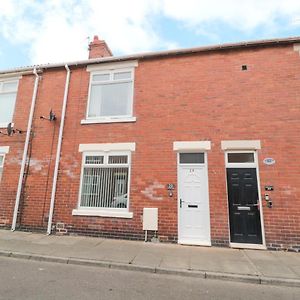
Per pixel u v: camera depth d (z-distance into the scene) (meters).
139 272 5.34
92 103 9.27
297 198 6.91
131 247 6.88
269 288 4.66
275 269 5.35
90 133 8.83
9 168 9.19
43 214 8.48
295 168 7.09
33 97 9.68
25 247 6.66
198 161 7.89
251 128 7.64
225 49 8.47
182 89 8.47
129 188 8.05
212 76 8.34
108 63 9.38
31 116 9.50
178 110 8.30
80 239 7.66
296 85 7.66
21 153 9.23
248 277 4.94
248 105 7.84
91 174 8.54
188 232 7.45
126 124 8.60
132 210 7.86
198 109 8.16
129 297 4.09
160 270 5.31
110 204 8.20
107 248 6.73
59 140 8.94
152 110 8.51
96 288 4.42
